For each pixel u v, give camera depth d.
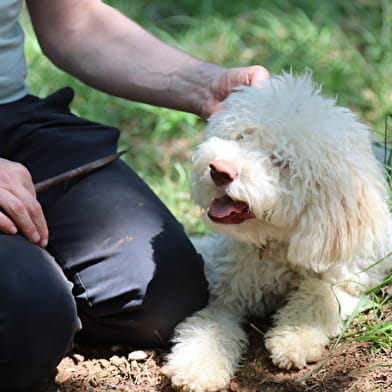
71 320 2.28
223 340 2.57
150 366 2.59
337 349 2.56
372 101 5.11
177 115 4.88
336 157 2.44
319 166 2.40
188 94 2.92
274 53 5.80
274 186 2.40
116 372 2.56
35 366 2.22
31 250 2.30
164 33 6.15
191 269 2.69
